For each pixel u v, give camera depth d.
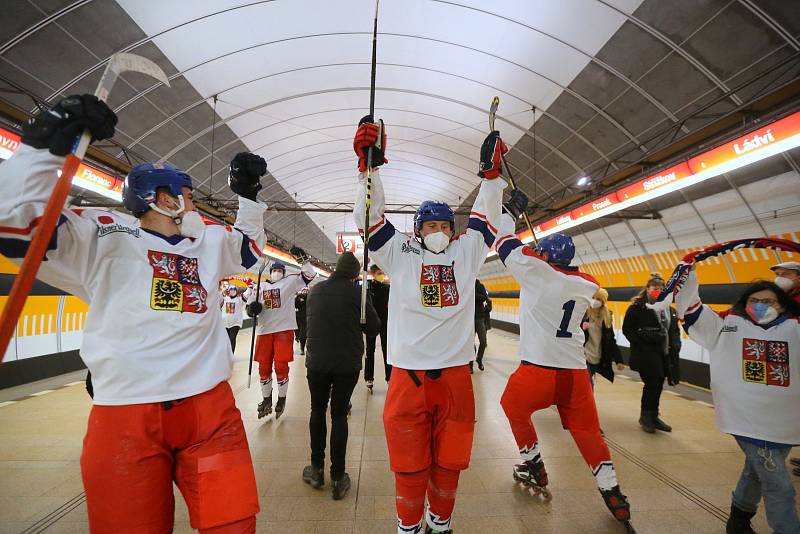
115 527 1.16
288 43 7.50
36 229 1.13
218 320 1.52
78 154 1.13
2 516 2.46
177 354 1.31
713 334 2.40
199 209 11.12
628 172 7.89
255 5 6.45
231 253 1.66
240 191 1.82
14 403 5.11
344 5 6.59
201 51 7.30
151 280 1.33
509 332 16.53
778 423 2.10
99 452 1.18
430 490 1.90
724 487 2.96
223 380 1.42
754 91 5.99
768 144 4.43
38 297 6.62
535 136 10.11
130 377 1.23
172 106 8.48
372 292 3.85
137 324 1.28
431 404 1.79
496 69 8.16
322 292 2.90
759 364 2.19
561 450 3.63
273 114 10.05
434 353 1.81
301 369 7.69
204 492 1.25
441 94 9.52
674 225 8.79
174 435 1.27
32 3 5.36
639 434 4.12
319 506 2.61
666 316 4.21
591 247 11.91
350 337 2.79
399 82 9.09
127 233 1.34
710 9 5.40
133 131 8.52
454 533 2.35
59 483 2.90
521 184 12.67
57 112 1.12
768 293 2.29
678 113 7.15
